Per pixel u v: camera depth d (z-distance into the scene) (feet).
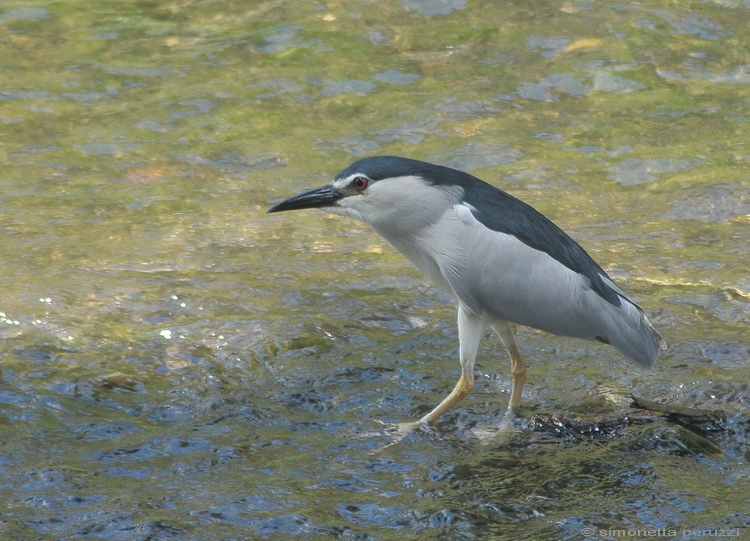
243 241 44.21
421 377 33.06
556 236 30.91
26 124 55.88
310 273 41.24
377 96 59.62
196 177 50.96
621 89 60.03
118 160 52.49
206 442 28.40
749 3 69.56
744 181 49.93
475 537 23.79
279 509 24.80
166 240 43.98
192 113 57.67
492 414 30.68
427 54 64.18
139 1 72.13
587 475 26.86
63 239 43.70
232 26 68.13
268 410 30.60
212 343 34.86
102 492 25.39
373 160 30.42
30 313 36.40
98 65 62.80
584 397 31.45
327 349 34.81
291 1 71.26
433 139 54.90
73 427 29.01
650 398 31.37
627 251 43.09
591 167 52.06
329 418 30.45
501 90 59.82
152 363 33.35
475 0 70.54
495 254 29.81
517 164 52.13
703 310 37.47
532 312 30.19
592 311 30.22
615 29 66.13
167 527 23.70
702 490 25.94
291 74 61.82
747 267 41.19
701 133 55.31
